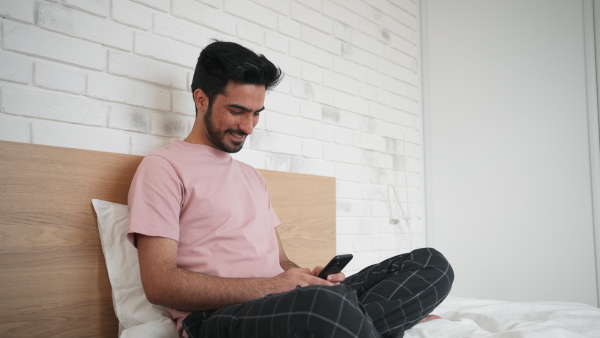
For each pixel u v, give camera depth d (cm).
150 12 160
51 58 135
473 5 283
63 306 127
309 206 202
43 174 127
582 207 239
